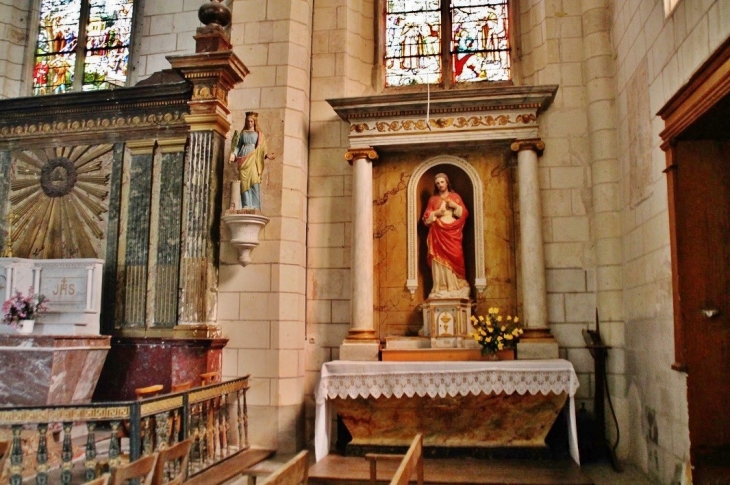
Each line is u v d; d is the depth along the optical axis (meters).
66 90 9.76
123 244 8.27
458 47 9.19
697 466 5.34
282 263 7.98
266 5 8.62
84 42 9.94
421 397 7.04
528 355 7.57
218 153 8.16
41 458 4.96
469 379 6.82
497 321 7.43
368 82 9.16
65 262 7.70
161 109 8.38
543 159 8.22
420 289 8.43
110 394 7.69
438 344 7.70
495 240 8.30
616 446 7.25
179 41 9.59
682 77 5.44
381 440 7.18
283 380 7.76
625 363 7.41
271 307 7.89
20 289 7.65
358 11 9.31
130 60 9.66
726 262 5.52
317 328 8.38
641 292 6.77
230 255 8.08
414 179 8.58
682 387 5.54
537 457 6.87
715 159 5.62
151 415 5.21
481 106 8.10
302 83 8.52
